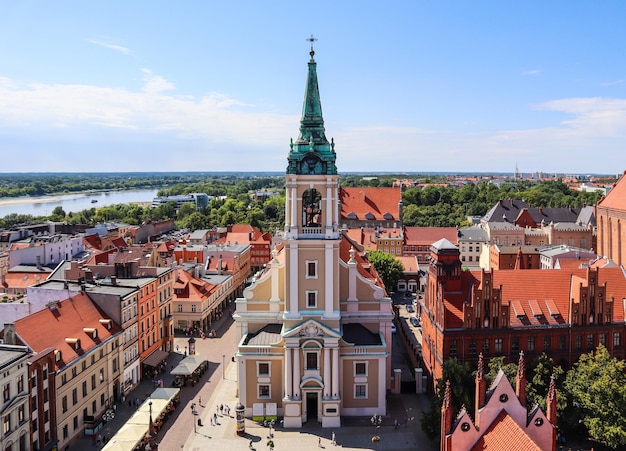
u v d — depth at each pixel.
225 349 122.62
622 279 98.62
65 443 77.44
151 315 109.69
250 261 199.00
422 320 107.25
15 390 66.75
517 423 51.03
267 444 78.31
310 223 86.75
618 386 74.06
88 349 83.94
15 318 95.25
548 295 95.00
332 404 85.06
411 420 86.50
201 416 88.44
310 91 85.31
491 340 90.62
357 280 93.88
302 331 84.62
